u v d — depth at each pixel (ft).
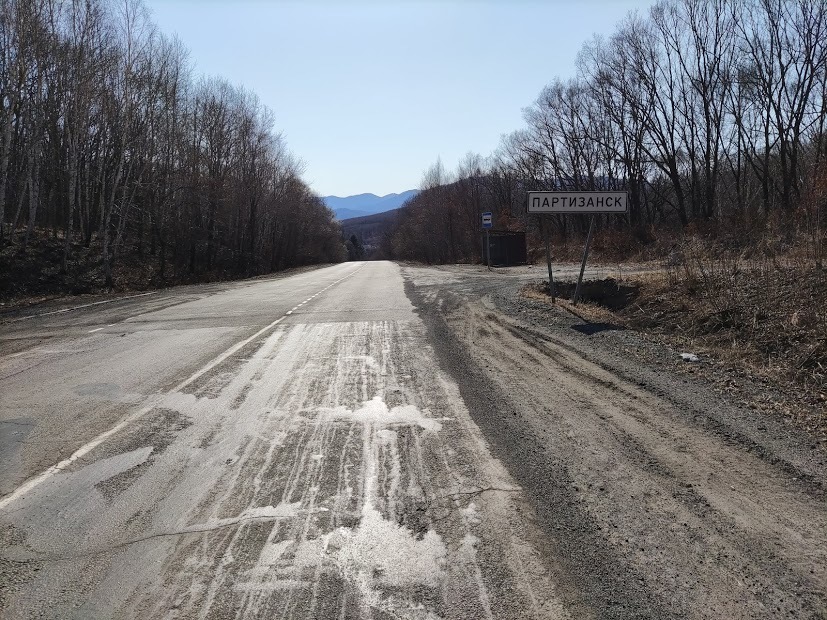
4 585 9.35
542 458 14.44
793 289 29.35
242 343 29.81
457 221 233.55
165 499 12.41
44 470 13.96
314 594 9.07
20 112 91.97
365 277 88.79
